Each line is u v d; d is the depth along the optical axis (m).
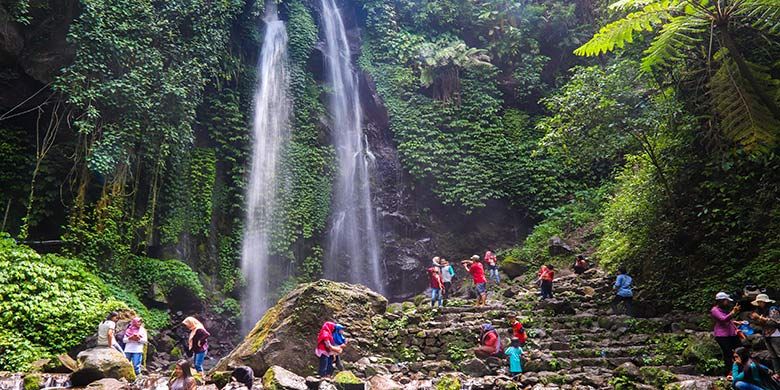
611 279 13.84
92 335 11.31
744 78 8.32
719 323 8.16
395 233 21.59
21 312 10.96
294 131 20.78
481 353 9.76
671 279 11.97
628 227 14.02
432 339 10.60
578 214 19.48
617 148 12.11
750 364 6.70
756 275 10.10
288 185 19.61
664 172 12.86
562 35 25.45
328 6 24.16
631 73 11.82
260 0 20.33
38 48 14.37
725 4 9.02
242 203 18.50
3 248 11.81
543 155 22.66
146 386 8.73
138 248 15.34
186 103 15.36
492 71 24.31
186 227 16.72
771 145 8.42
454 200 21.69
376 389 8.42
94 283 12.73
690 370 8.38
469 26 25.48
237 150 18.83
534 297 13.84
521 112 24.12
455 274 21.23
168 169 16.52
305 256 19.50
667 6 8.88
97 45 13.92
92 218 14.14
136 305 13.52
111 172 14.04
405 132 22.50
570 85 13.26
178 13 16.03
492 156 22.69
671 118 11.91
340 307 10.58
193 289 15.21
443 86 23.70
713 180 11.99
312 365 9.77
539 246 19.25
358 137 22.67
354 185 21.78
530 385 8.59
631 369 8.39
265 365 9.74
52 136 13.94
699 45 11.26
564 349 9.88
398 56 23.86
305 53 22.09
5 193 13.80
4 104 14.03
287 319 10.26
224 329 16.48
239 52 20.03
